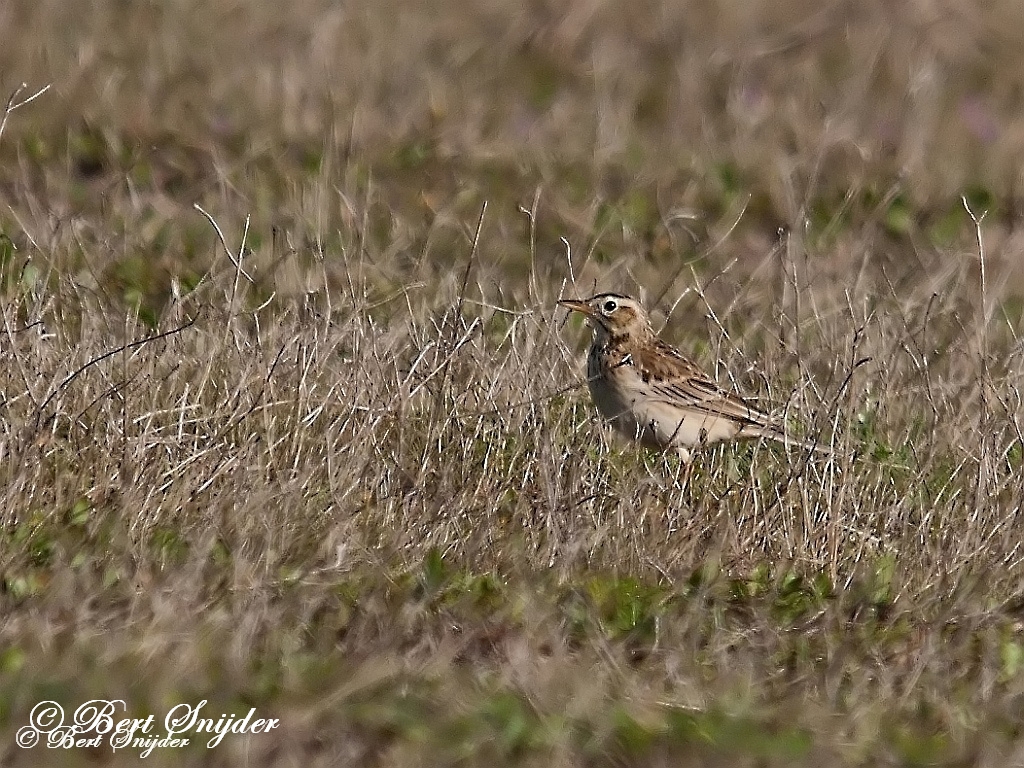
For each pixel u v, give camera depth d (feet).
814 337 66.85
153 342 57.47
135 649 42.78
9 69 90.68
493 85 101.81
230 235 74.95
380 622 46.03
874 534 54.13
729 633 47.78
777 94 102.27
